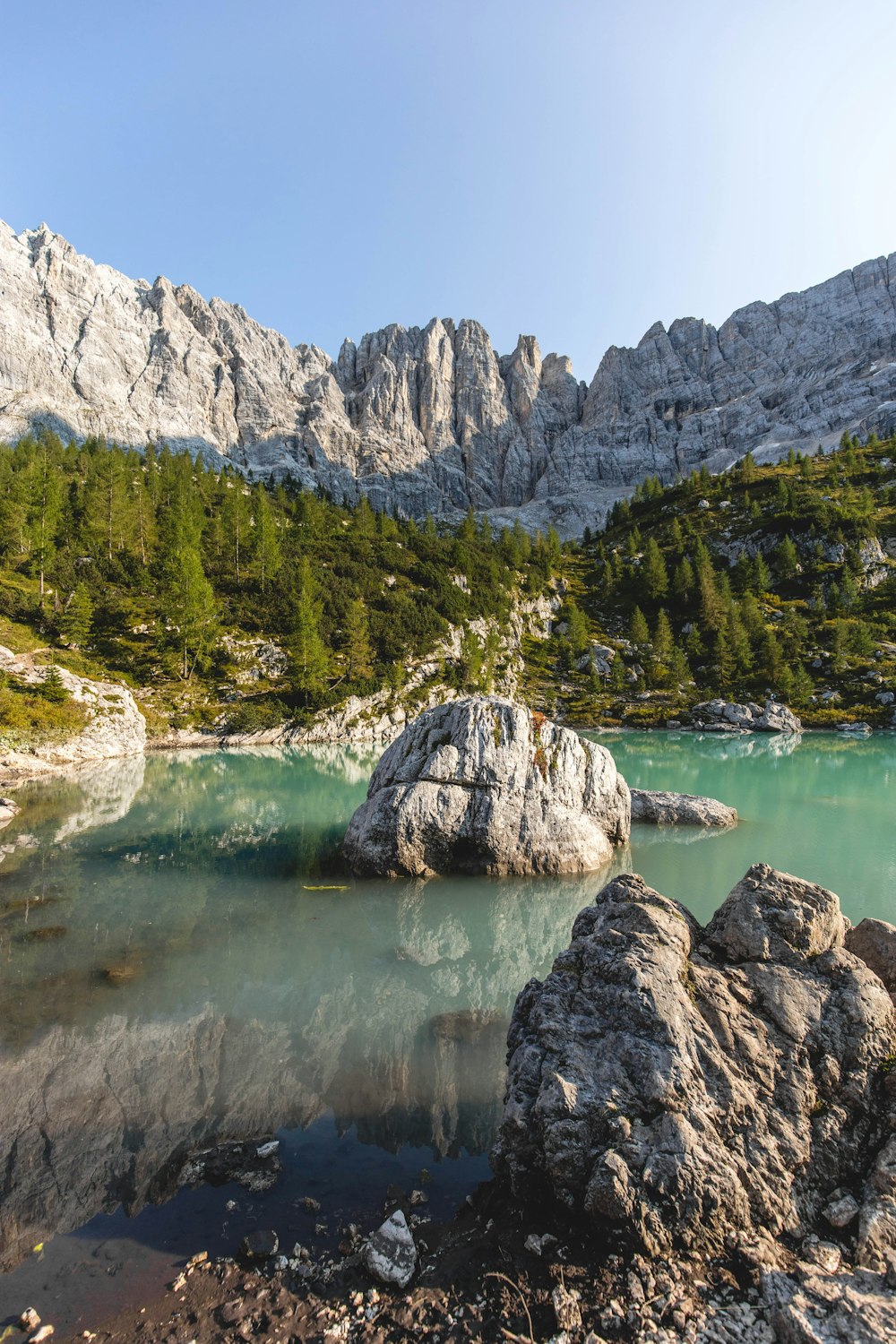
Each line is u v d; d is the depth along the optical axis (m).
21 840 30.91
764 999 10.52
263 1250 8.43
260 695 78.31
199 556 91.94
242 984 17.14
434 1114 11.82
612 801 29.91
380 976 17.89
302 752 67.81
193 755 62.00
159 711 70.31
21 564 84.75
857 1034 9.97
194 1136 10.99
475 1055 13.90
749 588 134.62
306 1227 8.96
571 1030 10.22
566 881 25.83
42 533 83.75
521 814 26.73
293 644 81.62
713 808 35.34
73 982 16.94
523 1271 7.91
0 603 74.06
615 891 13.01
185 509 104.88
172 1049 13.86
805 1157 8.70
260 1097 12.21
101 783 45.84
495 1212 9.04
